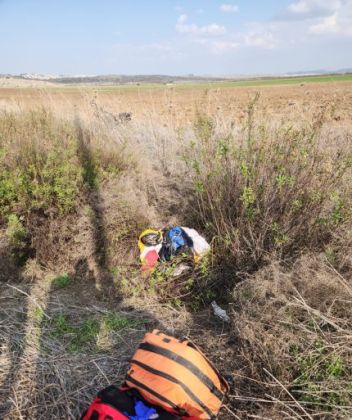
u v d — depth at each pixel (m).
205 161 5.14
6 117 6.97
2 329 3.99
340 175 4.56
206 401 2.80
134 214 5.37
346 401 2.89
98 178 5.78
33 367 3.54
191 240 4.84
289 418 2.92
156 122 8.41
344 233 4.35
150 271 4.73
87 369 3.56
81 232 5.11
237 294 4.03
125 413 2.63
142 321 4.16
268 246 4.55
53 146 5.86
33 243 5.08
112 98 10.30
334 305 3.57
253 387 3.29
